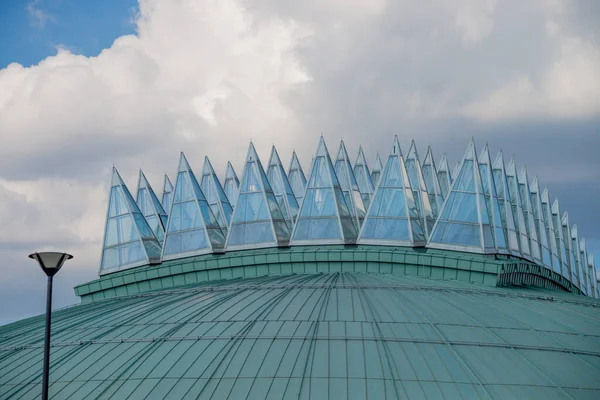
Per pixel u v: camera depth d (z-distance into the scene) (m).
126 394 34.94
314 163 59.62
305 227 58.53
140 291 61.41
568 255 85.69
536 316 42.62
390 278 49.78
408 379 33.91
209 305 43.66
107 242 65.69
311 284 46.53
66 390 36.47
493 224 56.94
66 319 48.38
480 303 43.88
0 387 38.19
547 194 76.94
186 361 36.62
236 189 73.81
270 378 34.28
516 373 35.31
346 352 35.88
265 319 40.00
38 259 33.47
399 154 58.44
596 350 39.09
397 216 57.31
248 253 58.69
